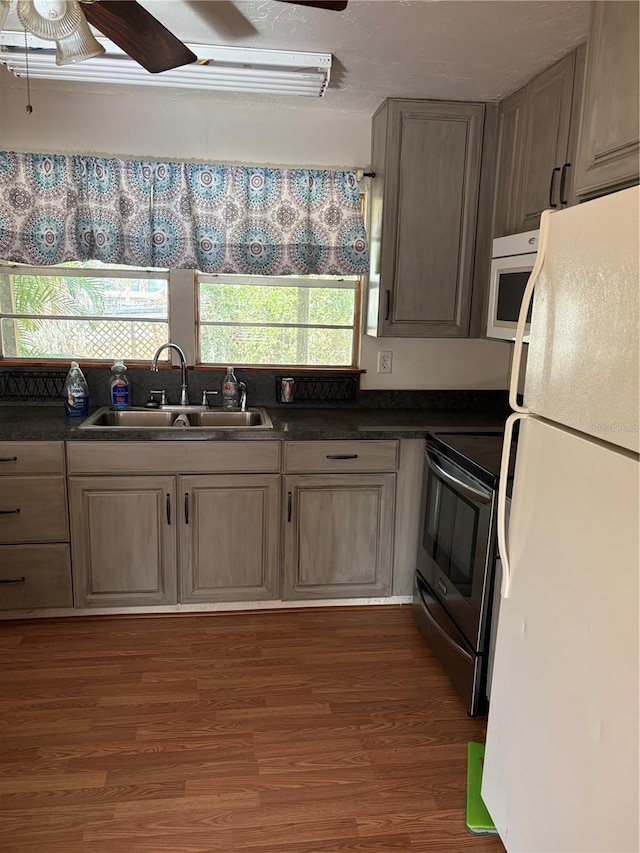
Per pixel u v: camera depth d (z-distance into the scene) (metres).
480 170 2.85
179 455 2.69
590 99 1.62
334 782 1.91
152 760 1.98
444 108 2.79
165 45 1.65
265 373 3.23
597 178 1.59
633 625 1.11
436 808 1.83
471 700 2.21
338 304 3.28
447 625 2.46
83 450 2.63
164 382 3.18
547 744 1.41
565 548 1.33
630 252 1.10
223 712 2.22
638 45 1.40
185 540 2.77
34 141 2.90
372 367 3.29
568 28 2.04
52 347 3.15
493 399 3.36
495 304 2.62
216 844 1.68
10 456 2.59
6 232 2.82
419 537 2.88
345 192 3.04
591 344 1.23
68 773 1.91
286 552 2.84
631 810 1.11
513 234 2.70
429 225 2.87
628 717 1.12
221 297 3.19
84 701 2.25
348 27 2.06
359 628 2.82
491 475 2.05
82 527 2.70
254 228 3.00
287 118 3.03
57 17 1.44
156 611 2.89
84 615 2.84
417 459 2.83
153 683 2.37
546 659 1.42
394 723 2.19
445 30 2.08
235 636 2.72
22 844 1.66
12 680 2.36
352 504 2.83
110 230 2.91
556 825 1.37
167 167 2.92
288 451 2.74
